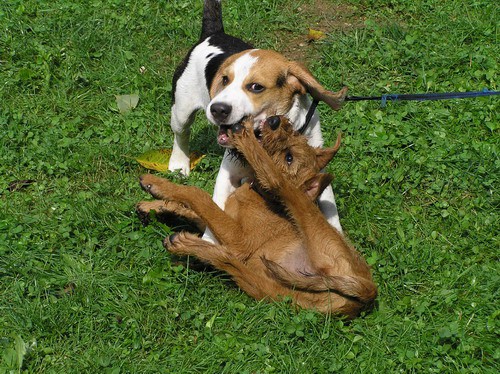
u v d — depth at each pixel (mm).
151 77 8219
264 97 5695
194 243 5457
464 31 8852
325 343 5148
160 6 9305
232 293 5570
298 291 5344
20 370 4953
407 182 6867
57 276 5684
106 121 7621
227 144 5461
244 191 5621
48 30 8711
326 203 6008
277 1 9469
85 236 6102
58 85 8016
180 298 5465
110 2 9227
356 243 6215
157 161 7195
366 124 7465
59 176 6945
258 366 5020
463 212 6527
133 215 6340
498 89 7988
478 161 6992
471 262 6008
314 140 6195
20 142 7262
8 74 8094
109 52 8516
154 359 5078
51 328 5277
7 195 6684
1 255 5840
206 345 5172
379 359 5066
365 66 8430
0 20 8844
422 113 7613
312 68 8461
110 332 5270
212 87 5992
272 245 5508
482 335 5301
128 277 5684
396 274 5867
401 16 9312
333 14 9367
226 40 6777
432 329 5305
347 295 5195
